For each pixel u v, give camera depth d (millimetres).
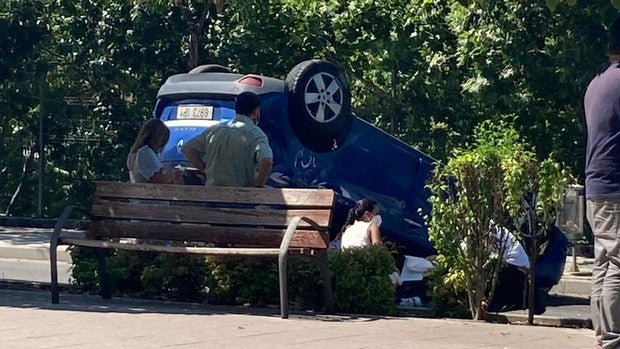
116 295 9805
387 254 9242
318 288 9125
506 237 8922
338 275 9086
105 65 22141
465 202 8875
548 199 8750
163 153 11945
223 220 9047
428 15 20828
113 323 7949
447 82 20859
